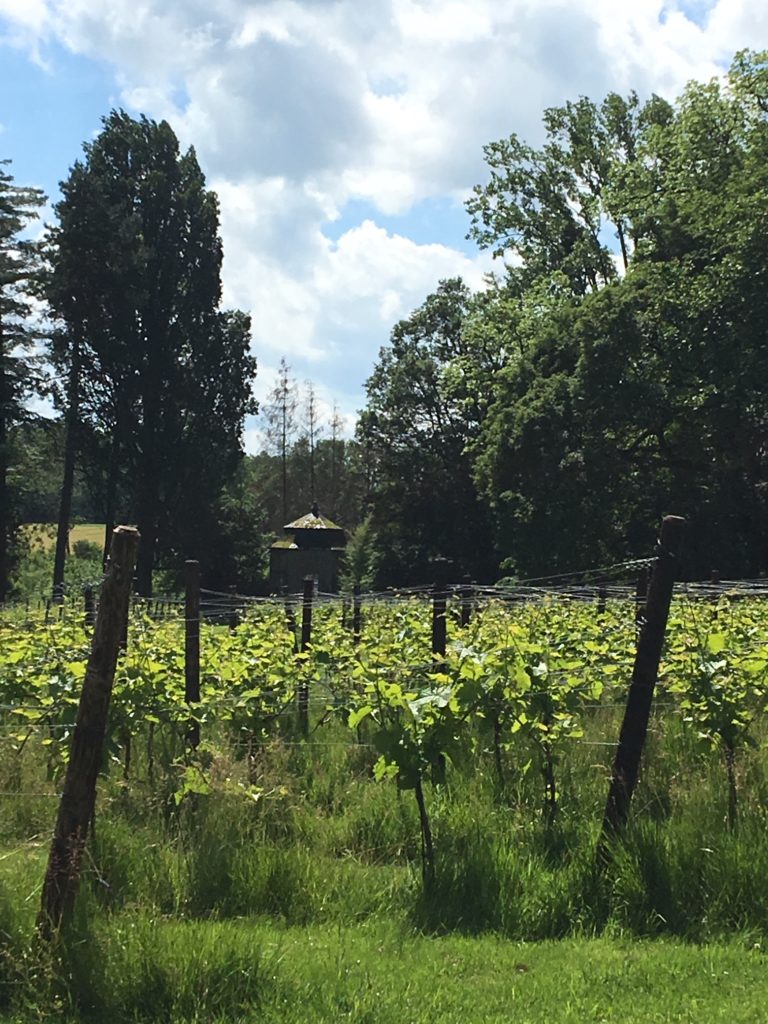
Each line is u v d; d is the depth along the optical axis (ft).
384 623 45.75
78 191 159.02
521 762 24.16
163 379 165.48
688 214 108.27
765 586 50.24
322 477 298.56
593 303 107.76
